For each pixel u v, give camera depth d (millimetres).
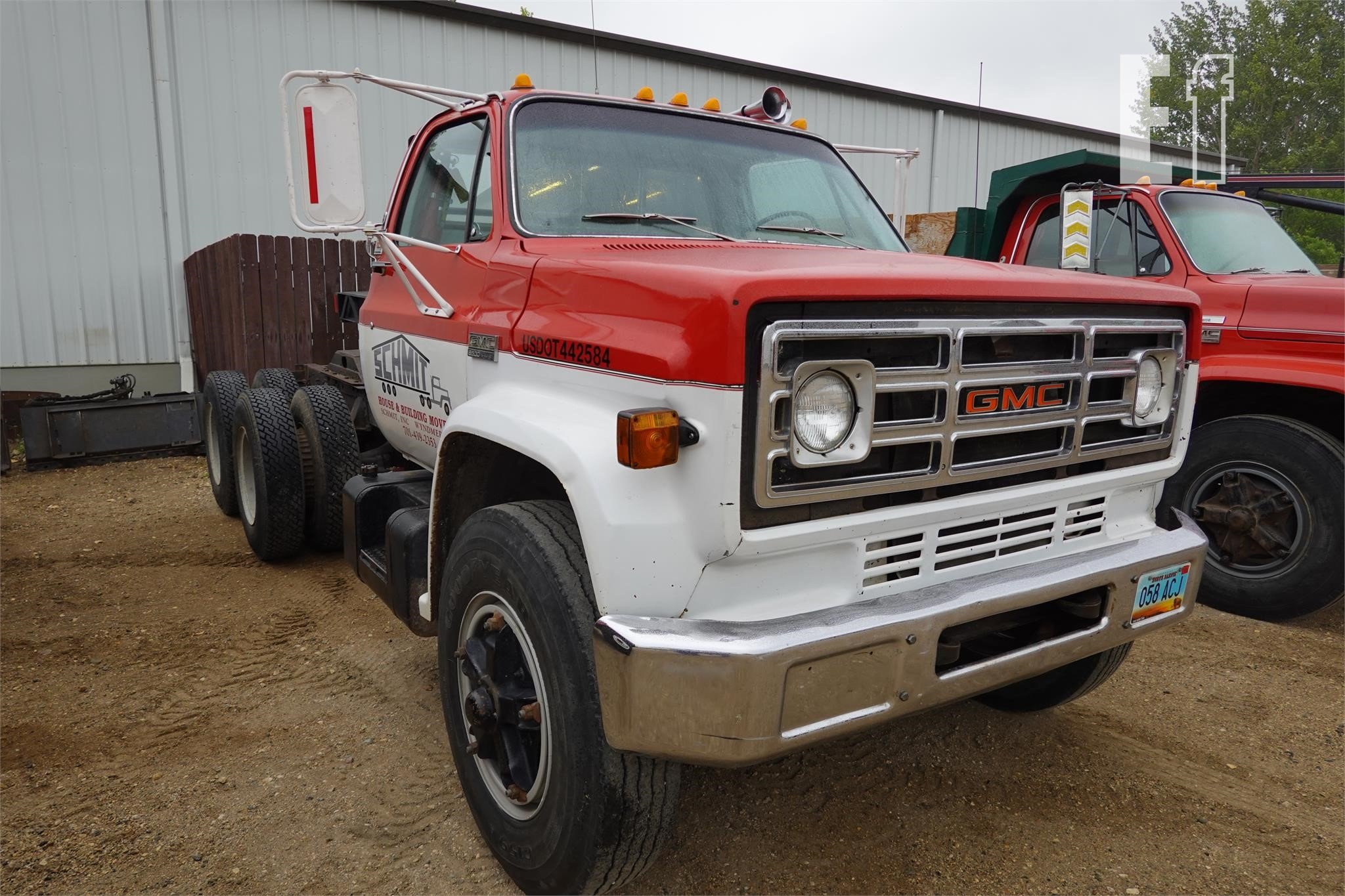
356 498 3436
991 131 15055
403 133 10219
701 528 1802
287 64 9664
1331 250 11195
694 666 1733
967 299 2000
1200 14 23422
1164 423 2584
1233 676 3740
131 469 7965
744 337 1731
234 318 8109
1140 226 4852
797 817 2662
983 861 2467
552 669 2004
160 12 9047
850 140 13312
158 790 2812
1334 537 4035
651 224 2930
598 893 2107
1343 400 4250
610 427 2006
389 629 4145
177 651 3928
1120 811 2730
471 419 2396
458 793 2785
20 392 8836
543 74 10789
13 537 5789
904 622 1888
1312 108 22656
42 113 8781
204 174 9508
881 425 1904
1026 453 2232
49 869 2426
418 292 3314
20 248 8859
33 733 3189
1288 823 2686
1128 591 2344
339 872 2408
